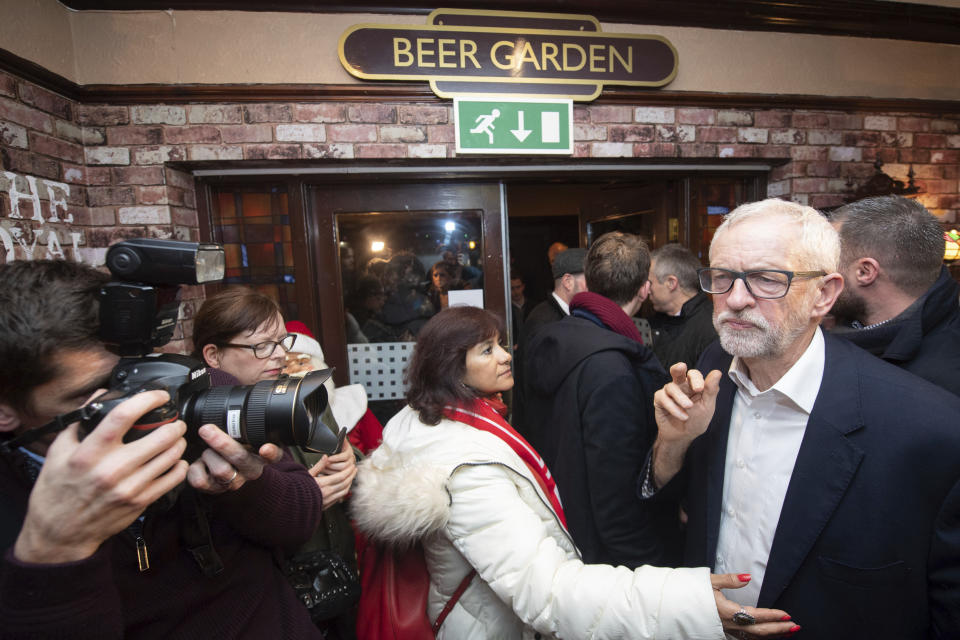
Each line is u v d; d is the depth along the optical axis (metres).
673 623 0.68
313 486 0.82
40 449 0.54
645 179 2.57
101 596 0.45
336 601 0.86
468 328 0.96
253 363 1.14
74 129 1.90
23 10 1.65
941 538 0.68
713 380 0.84
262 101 2.04
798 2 2.23
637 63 2.22
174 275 0.51
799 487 0.78
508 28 2.12
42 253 1.70
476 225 2.48
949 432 0.69
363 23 2.04
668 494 1.04
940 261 0.99
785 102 2.35
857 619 0.74
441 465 0.83
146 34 1.97
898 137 2.49
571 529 1.17
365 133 2.11
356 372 2.47
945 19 2.38
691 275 2.08
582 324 1.31
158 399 0.44
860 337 1.02
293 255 2.32
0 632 0.42
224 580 0.65
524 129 2.17
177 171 2.10
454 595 0.88
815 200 2.43
